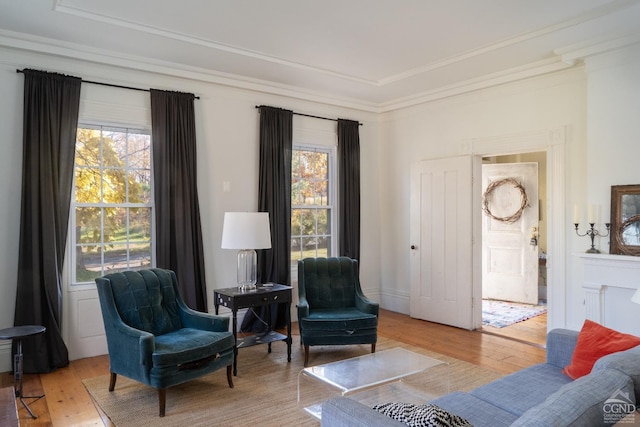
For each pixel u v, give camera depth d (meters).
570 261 4.20
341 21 3.47
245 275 4.07
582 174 4.13
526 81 4.55
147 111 4.36
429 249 5.42
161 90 4.35
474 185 5.07
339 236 5.71
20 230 3.66
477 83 4.87
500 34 3.69
